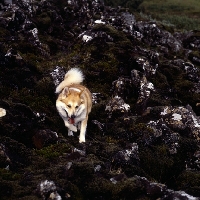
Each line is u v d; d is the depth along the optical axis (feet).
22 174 16.26
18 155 16.94
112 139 19.06
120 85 21.70
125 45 24.23
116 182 16.29
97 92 21.76
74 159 17.12
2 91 19.92
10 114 17.94
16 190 15.62
